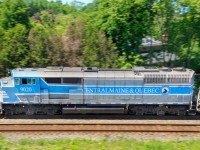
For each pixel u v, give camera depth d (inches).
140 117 1956.2
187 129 1726.1
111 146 1496.1
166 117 1967.3
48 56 2326.5
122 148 1470.2
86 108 1947.6
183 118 1955.0
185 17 2399.1
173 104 1959.9
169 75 1921.8
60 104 1952.5
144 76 1918.1
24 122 1827.0
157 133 1679.4
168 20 2466.8
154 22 2496.3
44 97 1931.6
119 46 2487.7
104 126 1758.1
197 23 2418.8
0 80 1926.7
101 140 1581.0
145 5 2391.7
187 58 2576.3
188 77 1925.4
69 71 1926.7
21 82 1903.3
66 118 1924.2
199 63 2591.0
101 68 2090.3
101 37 2353.6
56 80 1914.4
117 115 1987.0
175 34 2506.2
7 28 2819.9
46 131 1689.2
